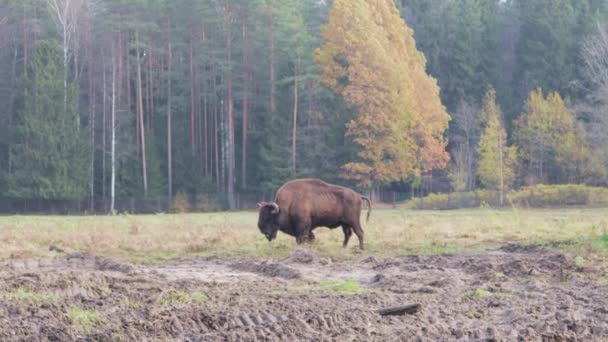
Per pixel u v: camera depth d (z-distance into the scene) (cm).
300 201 2612
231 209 7612
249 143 8581
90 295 1548
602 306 1438
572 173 7756
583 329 1230
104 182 7669
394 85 7512
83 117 8594
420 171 8012
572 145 7662
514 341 1156
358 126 7531
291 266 2034
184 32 8506
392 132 7469
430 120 8044
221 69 8050
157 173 7775
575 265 1966
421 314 1348
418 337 1180
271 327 1218
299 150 7881
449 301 1504
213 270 2066
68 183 7312
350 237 2844
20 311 1326
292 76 7975
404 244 2698
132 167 7875
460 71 9419
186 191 7875
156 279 1805
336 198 2614
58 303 1402
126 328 1199
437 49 9619
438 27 9719
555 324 1260
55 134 7375
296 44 7925
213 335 1164
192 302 1431
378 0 8219
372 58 7512
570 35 9412
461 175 7738
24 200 7394
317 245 2631
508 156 7481
